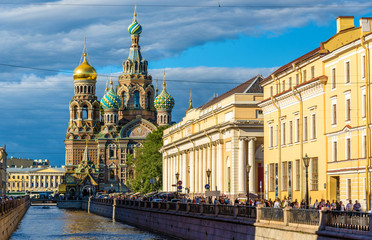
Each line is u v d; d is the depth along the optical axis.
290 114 75.31
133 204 109.25
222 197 88.88
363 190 57.88
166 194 127.19
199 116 119.00
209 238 63.00
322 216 41.38
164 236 81.94
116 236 83.31
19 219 118.69
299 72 72.69
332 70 64.44
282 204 67.94
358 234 37.00
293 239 44.56
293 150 74.06
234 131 97.50
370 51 57.19
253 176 96.94
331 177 64.56
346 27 67.75
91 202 175.50
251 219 52.50
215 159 108.06
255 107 97.75
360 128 58.66
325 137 65.56
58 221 122.50
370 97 57.09
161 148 160.12
